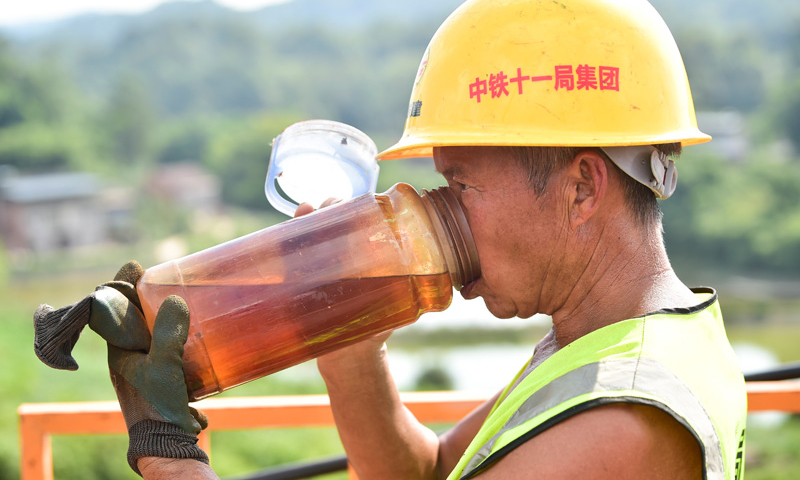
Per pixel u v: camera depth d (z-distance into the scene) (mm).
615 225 1219
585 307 1244
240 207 96688
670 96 1227
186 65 147000
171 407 1152
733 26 128125
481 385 45594
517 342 52875
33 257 80562
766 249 68188
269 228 1336
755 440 22094
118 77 139625
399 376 46531
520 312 1300
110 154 108812
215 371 1268
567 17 1189
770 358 50469
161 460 1136
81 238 85688
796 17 125562
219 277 1271
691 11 138875
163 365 1150
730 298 62469
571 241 1222
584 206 1204
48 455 2109
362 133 1562
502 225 1232
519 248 1235
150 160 110812
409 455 1605
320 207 1484
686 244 73188
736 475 1139
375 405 1575
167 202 91625
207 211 95188
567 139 1155
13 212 83500
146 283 1251
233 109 138500
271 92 138500
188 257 1302
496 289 1282
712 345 1178
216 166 98062
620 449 1017
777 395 2021
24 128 100125
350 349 1550
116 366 1179
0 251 74500
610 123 1172
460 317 58781
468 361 49250
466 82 1216
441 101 1241
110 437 15586
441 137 1215
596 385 1059
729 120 98500
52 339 1132
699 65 109250
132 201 91188
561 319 1275
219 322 1254
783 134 90750
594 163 1192
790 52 117688
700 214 73188
